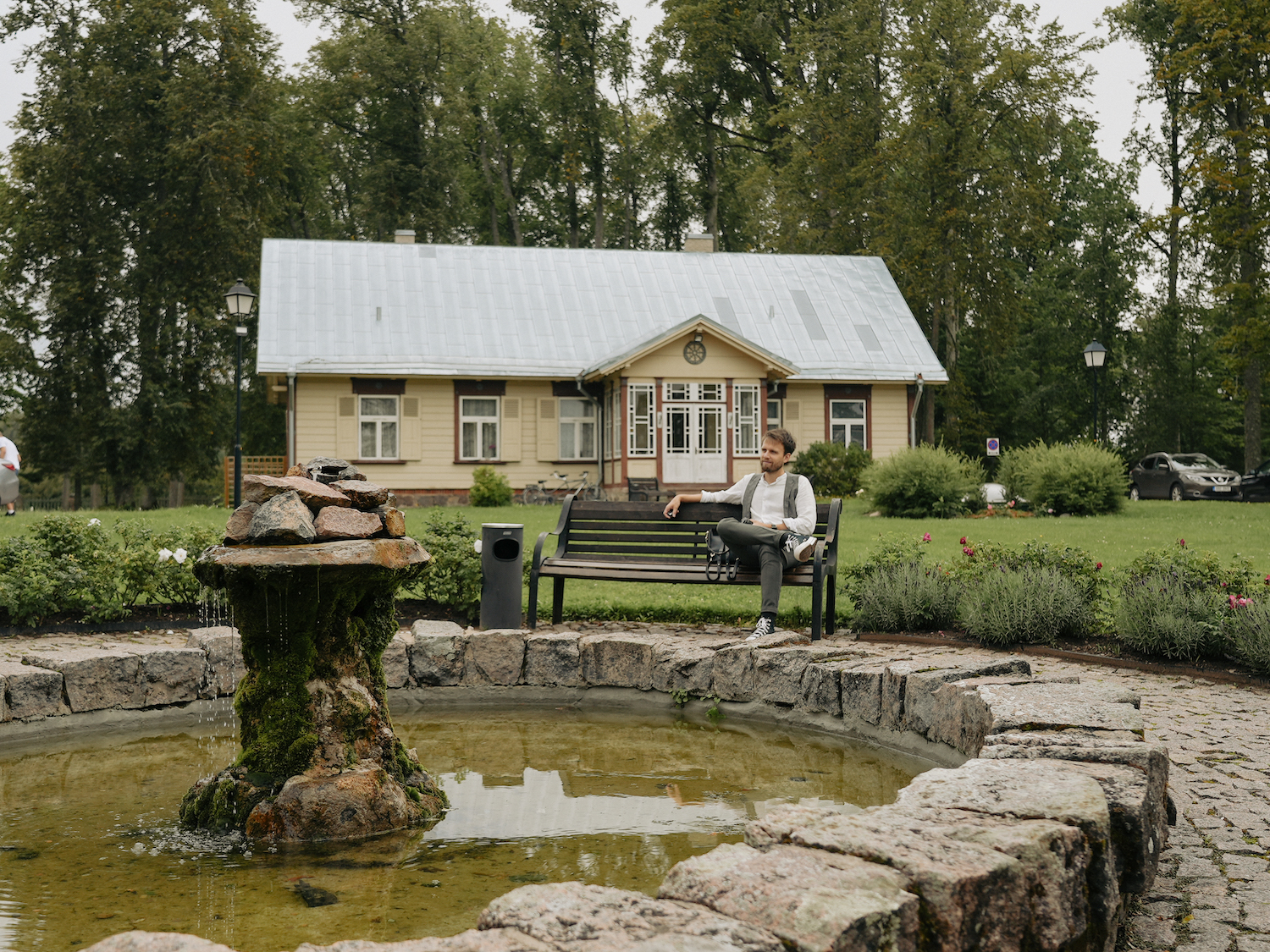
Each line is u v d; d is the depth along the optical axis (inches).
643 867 135.1
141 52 1413.6
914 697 206.7
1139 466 1262.3
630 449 1033.5
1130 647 284.4
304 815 150.7
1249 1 1051.3
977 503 858.1
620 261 1253.1
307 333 1075.9
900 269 1370.6
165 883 131.0
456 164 1721.2
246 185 1405.0
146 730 228.2
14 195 1417.3
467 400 1093.8
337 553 158.7
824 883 85.1
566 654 261.6
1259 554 499.2
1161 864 133.1
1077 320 1727.4
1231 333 1104.2
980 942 89.7
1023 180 1364.4
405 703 250.4
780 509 290.8
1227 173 1083.3
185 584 318.3
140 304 1407.5
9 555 308.5
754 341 1157.1
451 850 143.9
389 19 1681.8
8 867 137.1
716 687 245.9
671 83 1649.9
